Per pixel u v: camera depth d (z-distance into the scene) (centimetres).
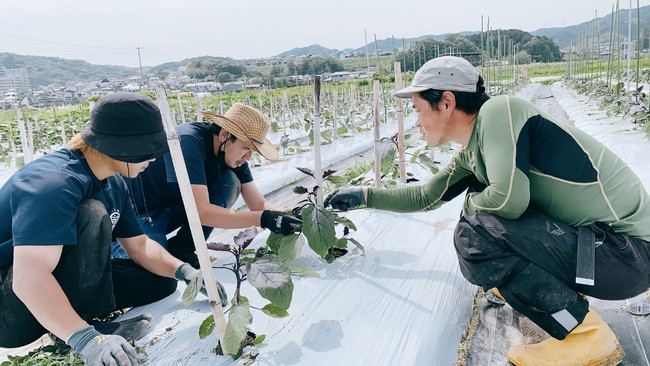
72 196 184
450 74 198
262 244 330
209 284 185
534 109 188
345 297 244
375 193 261
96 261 201
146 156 191
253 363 195
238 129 269
